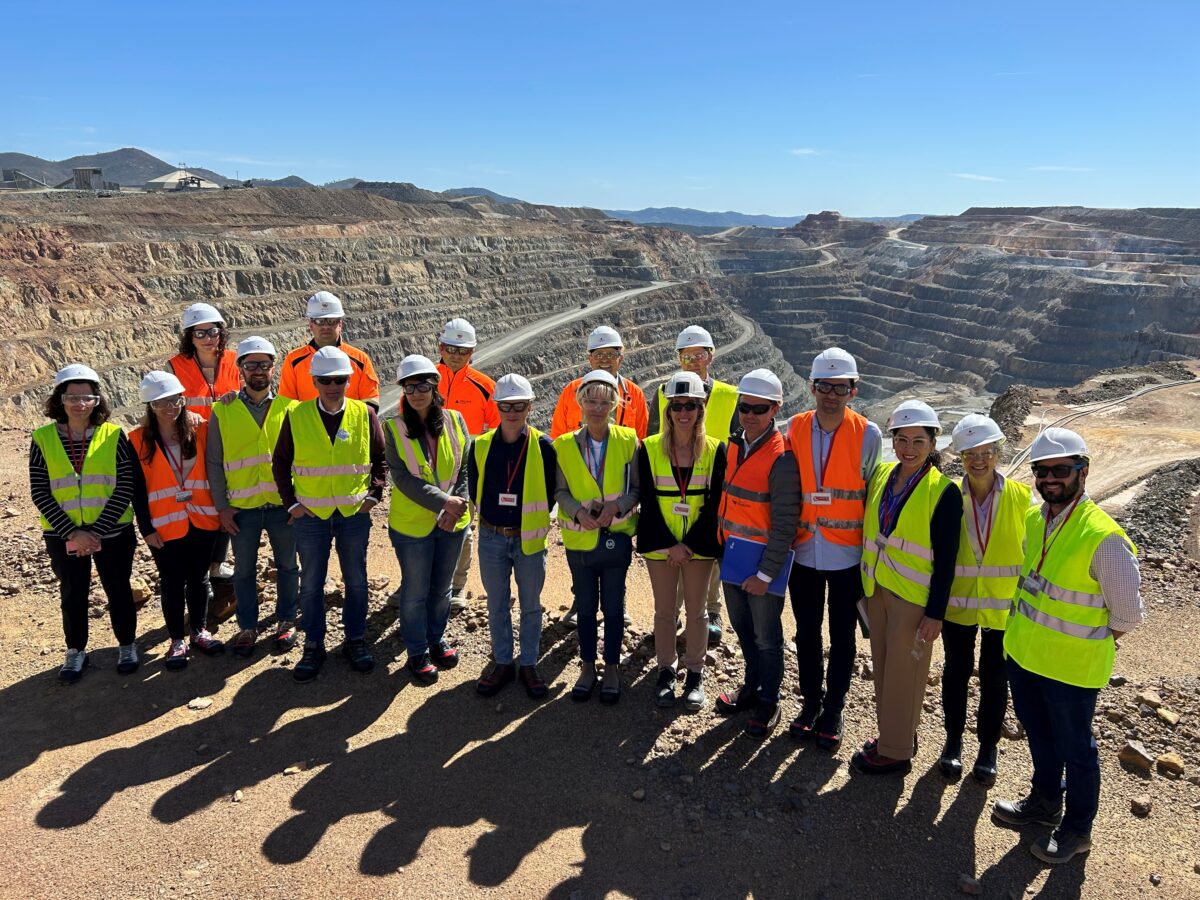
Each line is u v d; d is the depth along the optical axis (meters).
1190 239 159.12
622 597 5.50
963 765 4.90
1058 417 25.16
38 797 4.36
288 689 5.59
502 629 5.59
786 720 5.36
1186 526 12.38
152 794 4.42
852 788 4.66
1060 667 4.05
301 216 102.50
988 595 4.59
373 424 5.80
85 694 5.43
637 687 5.79
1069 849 4.08
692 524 5.25
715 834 4.24
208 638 6.04
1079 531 4.03
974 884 3.89
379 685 5.68
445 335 7.20
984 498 4.65
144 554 7.73
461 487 5.81
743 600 5.19
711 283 189.00
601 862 4.02
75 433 5.39
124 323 58.94
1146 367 34.12
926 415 4.44
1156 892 3.91
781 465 4.78
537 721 5.27
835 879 3.96
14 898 3.65
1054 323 126.69
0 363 49.03
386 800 4.43
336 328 6.76
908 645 4.57
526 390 5.24
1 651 5.96
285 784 4.54
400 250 102.50
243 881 3.81
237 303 75.31
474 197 185.75
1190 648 7.65
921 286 167.50
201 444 5.87
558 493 5.37
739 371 120.75
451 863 3.97
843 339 176.62
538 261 122.31
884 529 4.65
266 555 7.75
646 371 111.62
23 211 73.81
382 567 8.33
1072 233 171.88
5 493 9.55
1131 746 4.94
